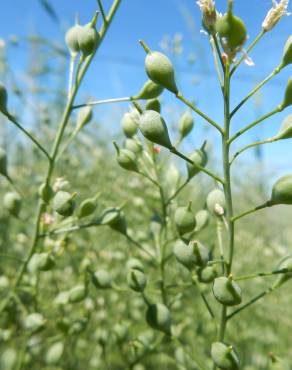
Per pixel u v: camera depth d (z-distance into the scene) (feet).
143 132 0.31
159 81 0.31
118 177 0.79
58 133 0.43
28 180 0.81
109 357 0.58
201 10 0.30
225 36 0.29
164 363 0.60
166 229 0.45
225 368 0.30
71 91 0.43
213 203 0.35
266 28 0.30
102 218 0.42
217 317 0.69
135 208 0.67
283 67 0.30
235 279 0.32
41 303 0.55
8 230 0.76
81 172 0.78
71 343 0.59
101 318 0.61
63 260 0.67
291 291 0.84
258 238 0.97
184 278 0.57
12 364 0.46
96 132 0.97
